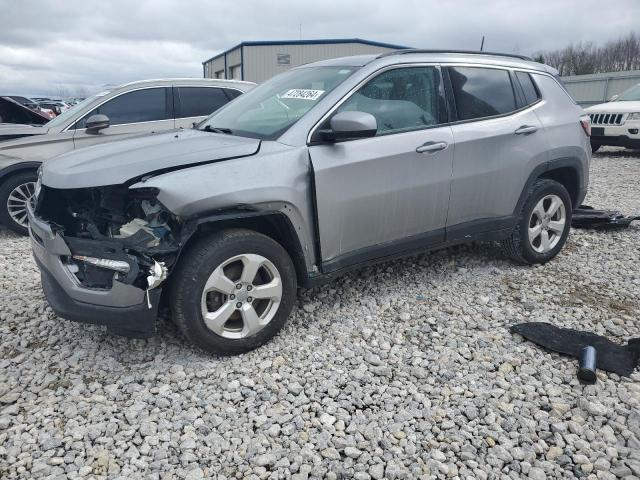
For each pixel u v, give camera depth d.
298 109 3.59
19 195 6.11
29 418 2.70
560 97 4.72
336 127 3.27
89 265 3.01
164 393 2.91
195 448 2.52
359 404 2.82
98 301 2.93
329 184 3.37
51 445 2.51
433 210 3.93
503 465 2.44
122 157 3.17
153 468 2.39
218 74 36.25
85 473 2.35
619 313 3.85
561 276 4.55
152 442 2.55
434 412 2.77
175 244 2.96
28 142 6.03
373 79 3.69
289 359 3.25
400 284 4.35
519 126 4.29
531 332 3.49
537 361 3.23
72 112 6.50
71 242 3.01
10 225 6.08
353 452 2.49
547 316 3.80
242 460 2.44
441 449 2.53
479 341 3.46
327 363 3.21
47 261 3.10
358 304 3.99
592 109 12.06
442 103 3.96
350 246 3.61
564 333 3.48
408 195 3.75
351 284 4.34
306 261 3.44
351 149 3.47
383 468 2.42
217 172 3.02
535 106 4.50
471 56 4.26
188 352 3.30
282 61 29.03
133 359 3.26
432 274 4.56
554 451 2.51
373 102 3.66
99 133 6.39
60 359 3.25
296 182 3.26
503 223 4.36
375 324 3.69
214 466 2.41
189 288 2.98
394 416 2.75
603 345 3.32
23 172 6.06
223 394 2.90
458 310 3.89
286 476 2.35
